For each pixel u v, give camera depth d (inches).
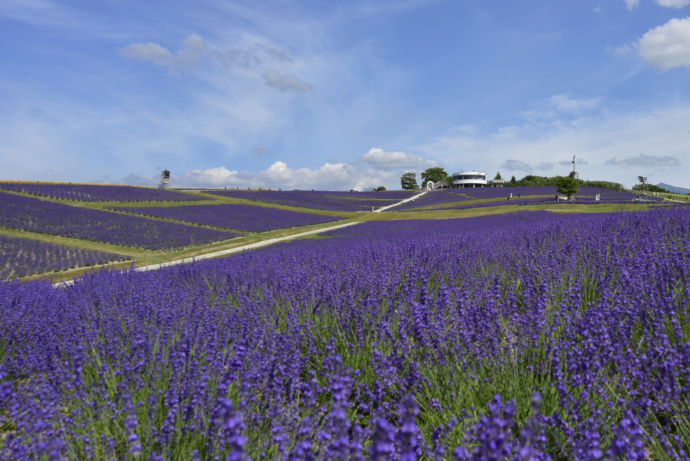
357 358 158.9
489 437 72.7
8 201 1706.4
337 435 81.9
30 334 217.2
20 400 127.7
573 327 154.7
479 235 524.1
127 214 1866.4
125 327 201.5
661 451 101.2
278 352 150.4
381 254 343.0
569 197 2150.6
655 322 142.6
